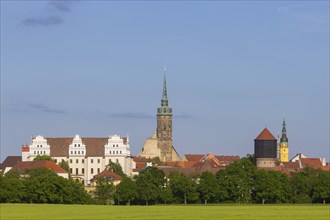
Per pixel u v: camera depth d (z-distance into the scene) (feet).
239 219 635.25
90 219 629.51
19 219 628.28
